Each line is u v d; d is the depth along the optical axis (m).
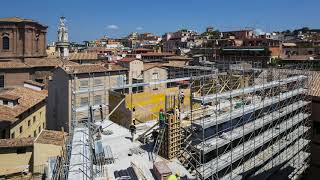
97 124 37.16
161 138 30.11
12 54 90.06
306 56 104.00
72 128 31.62
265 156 39.12
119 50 152.25
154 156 29.98
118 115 42.47
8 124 48.38
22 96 59.31
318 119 49.31
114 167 27.48
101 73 65.19
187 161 29.31
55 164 33.66
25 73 80.75
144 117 42.84
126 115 41.06
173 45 173.62
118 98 42.69
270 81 44.59
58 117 58.78
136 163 28.27
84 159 24.84
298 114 47.38
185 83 62.88
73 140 28.73
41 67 84.06
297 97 47.88
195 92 45.59
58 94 58.66
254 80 46.56
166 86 67.69
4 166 45.41
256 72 52.69
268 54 109.06
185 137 31.61
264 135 39.44
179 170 27.69
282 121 44.47
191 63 102.19
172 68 83.94
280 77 46.25
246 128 35.50
